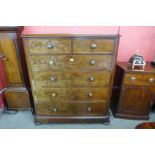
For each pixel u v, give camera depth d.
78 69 1.65
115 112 2.16
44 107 1.90
